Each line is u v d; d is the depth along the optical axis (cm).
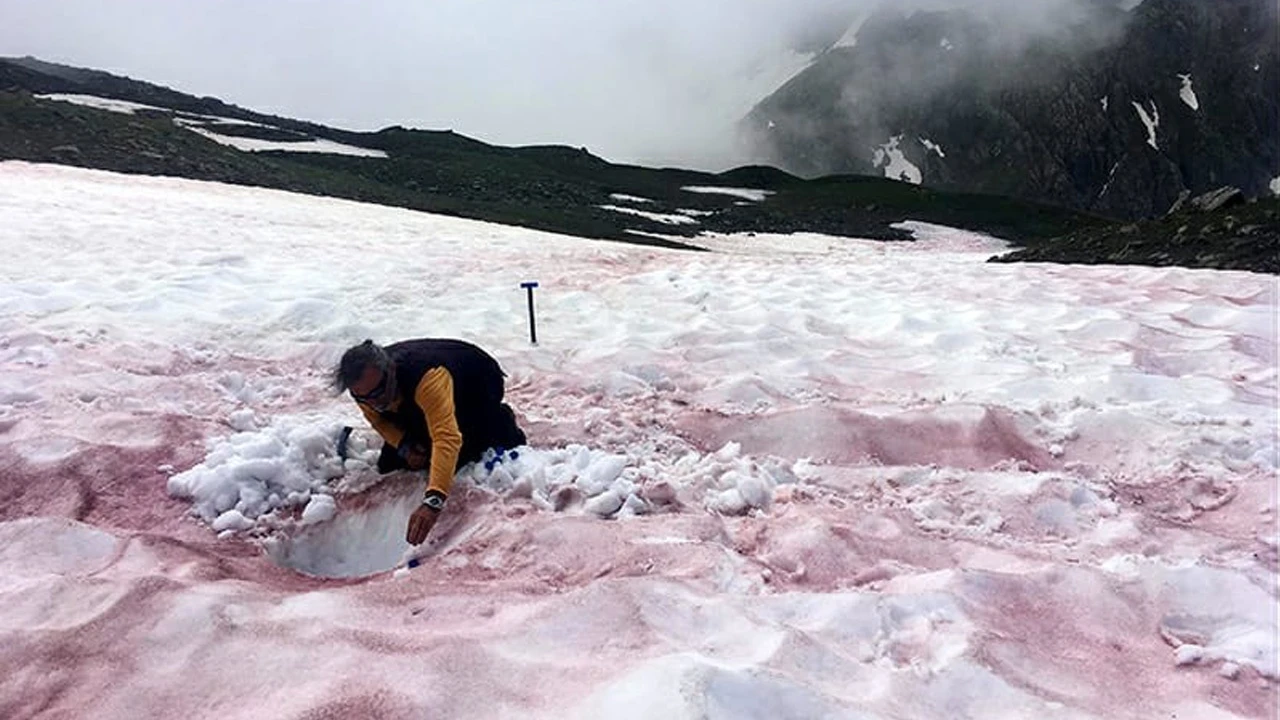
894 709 286
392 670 290
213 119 8044
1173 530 442
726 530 426
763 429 579
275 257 1238
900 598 353
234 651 302
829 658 309
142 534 395
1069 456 555
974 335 823
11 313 780
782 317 910
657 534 408
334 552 451
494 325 873
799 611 347
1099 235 2109
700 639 319
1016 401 632
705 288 1095
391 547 450
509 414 499
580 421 582
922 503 470
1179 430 561
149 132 4259
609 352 754
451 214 4631
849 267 1362
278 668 293
